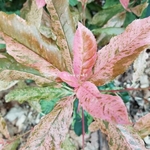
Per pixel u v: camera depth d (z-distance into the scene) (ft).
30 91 1.21
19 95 1.21
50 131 0.99
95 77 0.97
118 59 0.94
